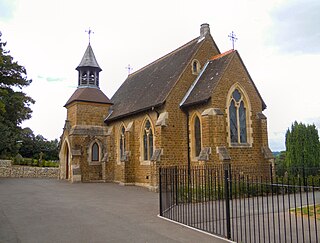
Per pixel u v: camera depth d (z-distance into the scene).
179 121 21.02
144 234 8.76
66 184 25.72
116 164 27.78
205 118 18.80
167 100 20.75
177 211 12.09
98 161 28.89
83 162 28.12
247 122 20.50
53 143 49.78
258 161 20.31
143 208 13.25
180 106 21.09
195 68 22.66
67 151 31.56
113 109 30.12
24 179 31.45
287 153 29.03
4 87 32.31
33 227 9.75
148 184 22.56
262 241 8.05
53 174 35.91
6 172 34.62
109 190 20.77
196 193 13.23
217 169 15.07
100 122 29.69
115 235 8.69
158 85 23.97
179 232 8.95
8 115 34.16
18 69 32.66
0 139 34.88
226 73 19.95
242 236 8.52
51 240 8.23
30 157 47.28
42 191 20.12
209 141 18.50
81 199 16.25
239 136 20.02
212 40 23.97
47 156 47.78
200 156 18.30
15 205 14.22
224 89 19.67
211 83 20.03
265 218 10.81
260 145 20.56
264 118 20.61
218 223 10.16
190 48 24.33
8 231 9.24
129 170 24.31
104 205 14.14
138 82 30.22
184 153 20.89
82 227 9.70
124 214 11.84
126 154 24.38
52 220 10.81
